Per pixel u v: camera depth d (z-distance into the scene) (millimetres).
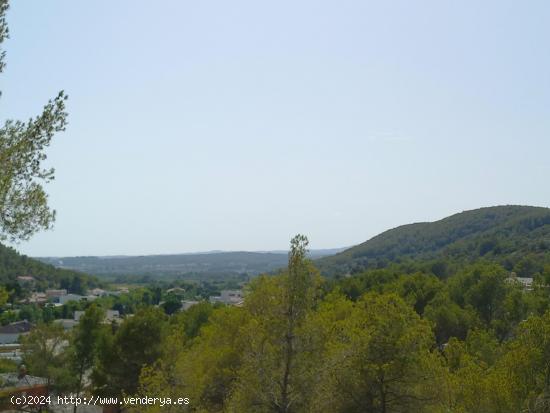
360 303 21969
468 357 23984
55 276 143500
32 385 31859
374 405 18719
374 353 18547
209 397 23078
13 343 65875
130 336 29016
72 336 33094
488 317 50250
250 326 18250
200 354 25047
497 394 19031
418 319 19797
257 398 17000
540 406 18703
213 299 132125
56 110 12727
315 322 17188
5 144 11984
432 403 18672
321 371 16984
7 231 12016
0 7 12227
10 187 11977
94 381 29750
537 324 20422
